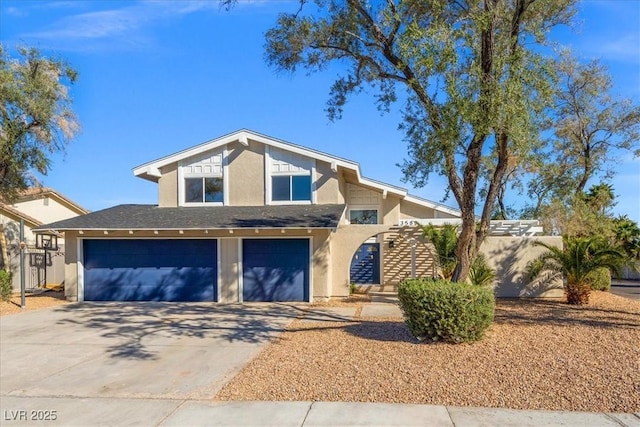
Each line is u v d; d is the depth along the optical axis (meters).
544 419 5.87
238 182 19.66
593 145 23.38
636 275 31.59
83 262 18.02
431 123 9.88
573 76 22.62
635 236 26.62
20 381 7.88
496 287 17.52
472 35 9.43
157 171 19.81
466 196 10.52
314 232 17.34
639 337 9.76
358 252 21.98
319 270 17.27
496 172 10.74
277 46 12.05
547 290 17.30
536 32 10.00
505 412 6.11
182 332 11.84
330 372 7.86
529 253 17.42
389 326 11.83
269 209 18.86
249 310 15.49
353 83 12.38
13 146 17.61
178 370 8.41
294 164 19.50
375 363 8.29
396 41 10.26
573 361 8.09
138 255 17.98
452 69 9.07
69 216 29.91
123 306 16.59
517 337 9.94
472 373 7.62
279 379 7.62
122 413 6.34
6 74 16.70
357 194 22.33
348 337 10.54
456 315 9.34
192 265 17.81
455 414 6.05
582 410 6.15
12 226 22.88
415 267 20.17
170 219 17.92
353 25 11.41
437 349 9.10
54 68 18.19
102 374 8.23
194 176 19.94
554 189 21.86
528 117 8.84
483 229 10.91
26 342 10.90
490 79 8.95
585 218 21.83
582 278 15.50
